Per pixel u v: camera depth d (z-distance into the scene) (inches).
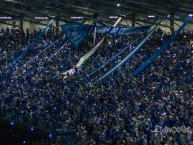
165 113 1941.4
